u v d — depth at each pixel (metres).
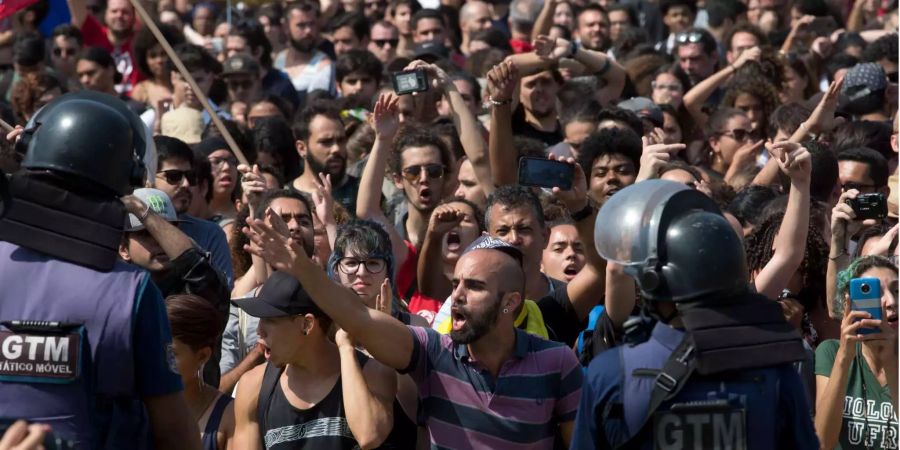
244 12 47.34
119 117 11.77
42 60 33.53
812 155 21.31
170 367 11.73
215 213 23.92
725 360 10.92
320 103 25.22
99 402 11.40
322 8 45.03
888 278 14.92
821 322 17.72
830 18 39.47
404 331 13.46
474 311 13.28
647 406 11.12
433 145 21.80
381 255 15.75
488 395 13.47
